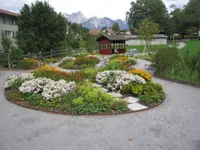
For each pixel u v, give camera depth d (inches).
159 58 367.6
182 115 174.9
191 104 204.5
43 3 688.4
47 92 208.8
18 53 560.7
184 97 230.2
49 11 693.3
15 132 145.6
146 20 759.7
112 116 172.7
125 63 486.3
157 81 321.7
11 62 515.8
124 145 126.3
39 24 679.7
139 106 195.9
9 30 951.6
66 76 296.2
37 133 143.4
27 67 502.0
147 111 185.2
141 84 241.9
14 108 196.1
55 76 292.8
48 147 124.7
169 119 166.1
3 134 142.9
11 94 235.1
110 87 259.0
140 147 123.9
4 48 513.0
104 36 955.3
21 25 678.5
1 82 330.6
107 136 137.9
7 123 161.2
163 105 202.5
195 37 2105.1
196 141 130.3
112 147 124.1
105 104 186.2
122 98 221.3
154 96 208.8
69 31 1368.1
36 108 191.5
